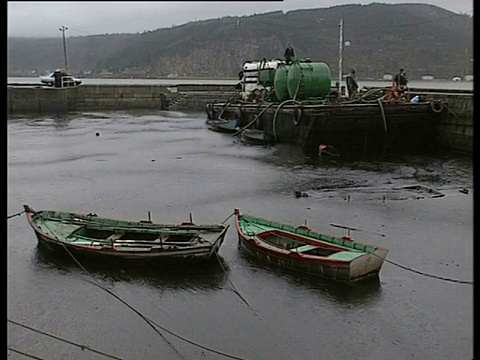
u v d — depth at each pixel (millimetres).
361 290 9352
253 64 32125
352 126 21844
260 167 19703
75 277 9992
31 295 9344
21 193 16047
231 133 28719
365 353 7734
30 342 7984
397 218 13469
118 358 7645
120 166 20062
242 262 10469
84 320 8602
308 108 21734
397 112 22062
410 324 8398
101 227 11312
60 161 21078
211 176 18281
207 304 9023
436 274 10070
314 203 14844
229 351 7789
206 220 13320
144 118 37688
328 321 8500
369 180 17609
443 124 22859
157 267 10109
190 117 38500
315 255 9898
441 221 13188
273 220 13344
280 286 9508
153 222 12758
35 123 34281
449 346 7844
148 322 8531
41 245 11211
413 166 19859
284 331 8250
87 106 43219
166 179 17891
